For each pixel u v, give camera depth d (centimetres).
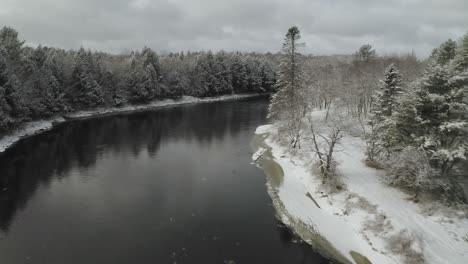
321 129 4644
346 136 4356
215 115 7556
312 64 7988
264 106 9144
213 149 4684
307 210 2766
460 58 3078
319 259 2167
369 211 2566
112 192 3103
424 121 2659
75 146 4647
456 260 2012
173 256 2133
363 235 2383
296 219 2622
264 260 2128
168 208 2798
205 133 5691
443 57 3800
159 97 9275
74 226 2470
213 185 3334
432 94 2598
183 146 4822
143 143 4928
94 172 3625
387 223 2353
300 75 5044
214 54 11838
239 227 2525
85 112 7138
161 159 4162
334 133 3241
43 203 2842
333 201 2856
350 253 2217
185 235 2388
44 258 2075
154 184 3322
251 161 4150
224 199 3008
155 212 2723
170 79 9544
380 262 2098
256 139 5272
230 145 4919
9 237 2305
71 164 3878
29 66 5741
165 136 5412
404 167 2711
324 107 6569
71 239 2295
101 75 7681
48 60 6612
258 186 3338
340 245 2292
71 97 6894
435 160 2739
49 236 2328
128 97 8300
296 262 2122
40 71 6025
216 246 2261
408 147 2662
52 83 6188
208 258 2125
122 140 5072
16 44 5659
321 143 4072
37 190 3112
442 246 2134
